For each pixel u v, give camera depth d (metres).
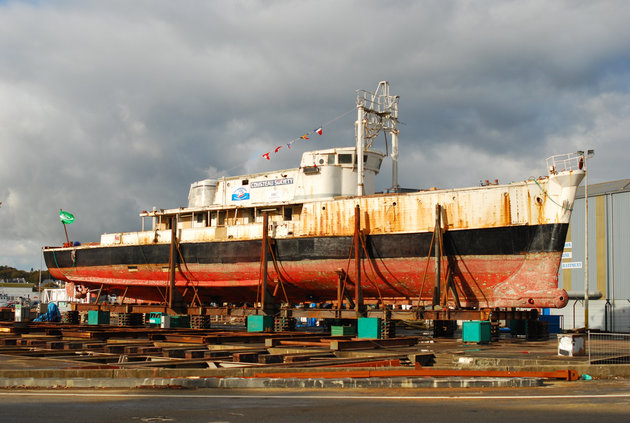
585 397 14.90
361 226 43.56
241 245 49.06
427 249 41.41
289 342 31.94
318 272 45.66
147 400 14.52
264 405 13.73
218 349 30.05
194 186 56.81
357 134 48.03
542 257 38.78
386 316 38.59
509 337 43.16
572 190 38.03
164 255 53.97
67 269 62.72
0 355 26.92
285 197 50.47
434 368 20.34
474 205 40.38
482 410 12.98
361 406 13.55
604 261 61.09
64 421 11.80
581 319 62.41
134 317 53.91
